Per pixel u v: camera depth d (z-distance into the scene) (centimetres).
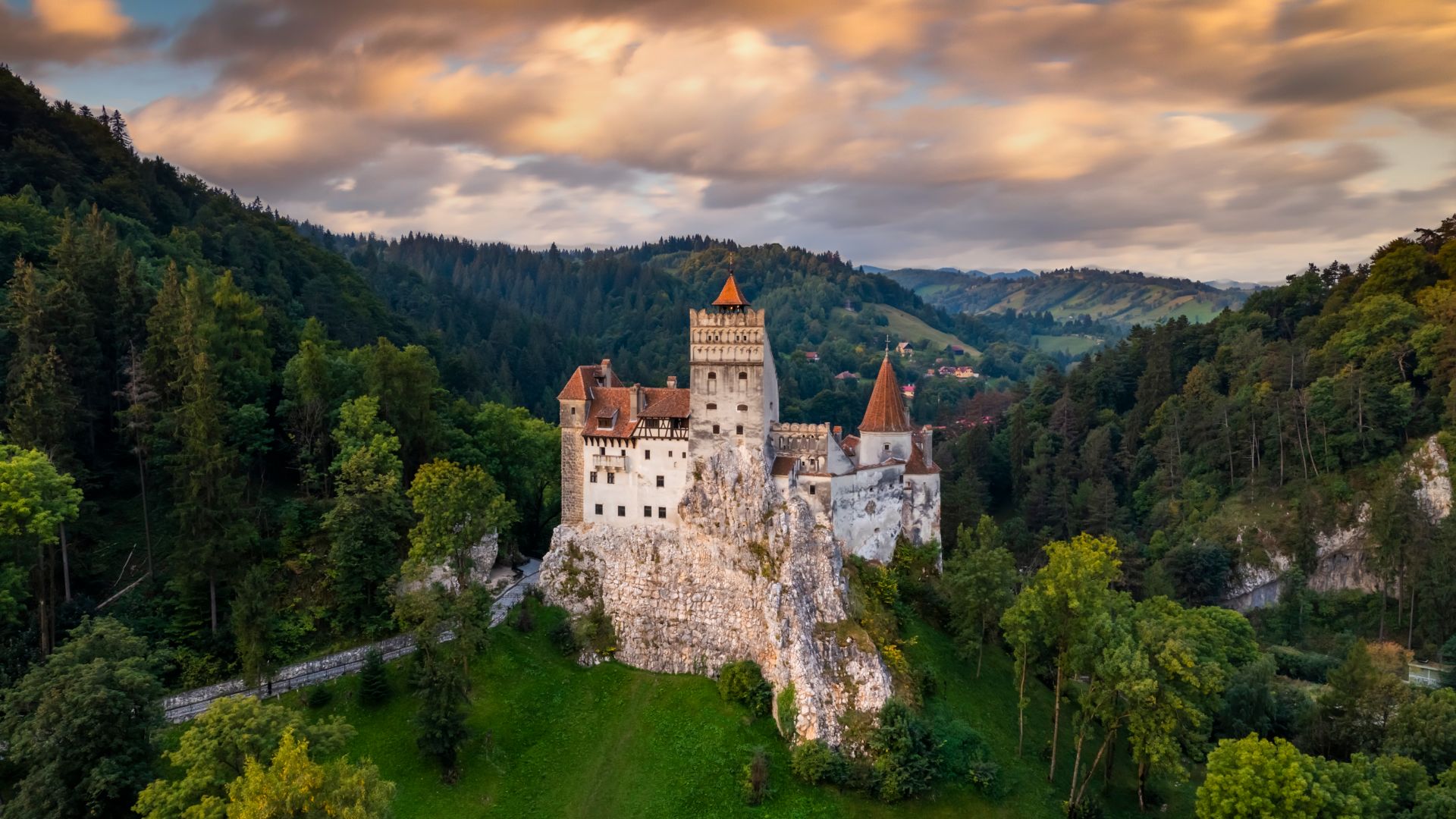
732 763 8025
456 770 7569
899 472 10656
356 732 7144
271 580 8988
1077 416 19800
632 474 9981
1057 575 8006
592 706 8750
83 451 10031
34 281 10481
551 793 7681
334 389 11131
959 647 9500
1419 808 6656
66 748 5947
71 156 16950
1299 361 16262
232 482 8669
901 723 7900
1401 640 12344
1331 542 13750
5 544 7331
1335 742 8606
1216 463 16025
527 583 10469
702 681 9100
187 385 9675
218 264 16300
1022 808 7756
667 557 9694
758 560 9262
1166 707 7344
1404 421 13862
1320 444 14650
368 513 8925
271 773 5022
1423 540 12394
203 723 5847
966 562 9881
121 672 6188
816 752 7950
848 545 9925
